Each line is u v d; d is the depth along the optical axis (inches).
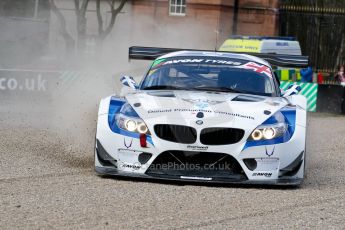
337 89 3112.7
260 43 3356.3
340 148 1665.8
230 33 6195.9
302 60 1398.9
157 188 1024.9
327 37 5994.1
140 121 1061.8
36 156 1284.4
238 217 871.1
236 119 1056.2
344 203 983.0
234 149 1039.0
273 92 1218.0
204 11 6092.5
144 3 5964.6
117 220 828.6
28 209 866.1
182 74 1240.8
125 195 968.3
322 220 873.5
